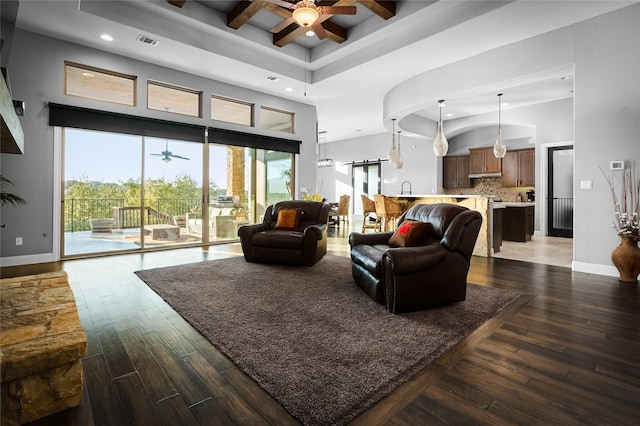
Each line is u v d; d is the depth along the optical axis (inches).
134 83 205.6
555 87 246.7
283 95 272.8
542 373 68.7
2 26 134.2
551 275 152.4
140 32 170.1
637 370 69.7
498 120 310.0
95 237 196.5
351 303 111.7
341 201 362.6
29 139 169.2
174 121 219.8
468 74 196.9
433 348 79.4
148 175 216.1
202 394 61.7
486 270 163.0
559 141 280.4
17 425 53.1
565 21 156.4
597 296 120.1
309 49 230.4
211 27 185.3
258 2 163.8
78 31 169.2
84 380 66.1
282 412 56.7
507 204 247.6
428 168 384.5
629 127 144.6
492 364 72.4
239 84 247.6
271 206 204.2
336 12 136.3
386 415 55.7
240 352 77.2
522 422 53.8
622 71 145.8
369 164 443.8
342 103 295.1
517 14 150.5
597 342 82.9
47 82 173.6
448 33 167.8
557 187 290.4
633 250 138.8
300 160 293.6
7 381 51.8
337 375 67.7
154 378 66.9
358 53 210.4
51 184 176.4
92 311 104.0
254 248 174.6
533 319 98.1
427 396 61.0
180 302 111.7
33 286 85.4
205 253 207.2
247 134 255.6
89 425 53.4
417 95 225.9
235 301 113.2
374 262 110.0
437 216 119.9
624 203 145.9
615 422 53.8
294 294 121.3
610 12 148.3
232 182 256.5
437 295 106.3
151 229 218.5
